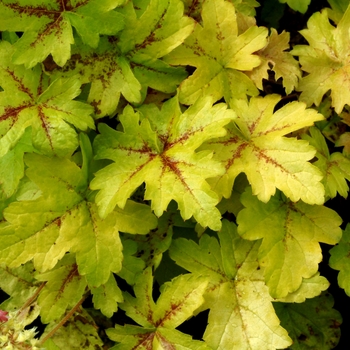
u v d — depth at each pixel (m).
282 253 0.59
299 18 0.70
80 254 0.57
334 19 0.66
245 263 0.60
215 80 0.61
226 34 0.61
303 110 0.59
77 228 0.57
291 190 0.57
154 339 0.58
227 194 0.58
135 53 0.59
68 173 0.57
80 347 0.61
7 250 0.56
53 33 0.58
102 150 0.58
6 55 0.57
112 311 0.58
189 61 0.60
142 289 0.59
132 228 0.58
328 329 0.64
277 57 0.63
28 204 0.56
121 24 0.58
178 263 0.60
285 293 0.58
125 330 0.59
